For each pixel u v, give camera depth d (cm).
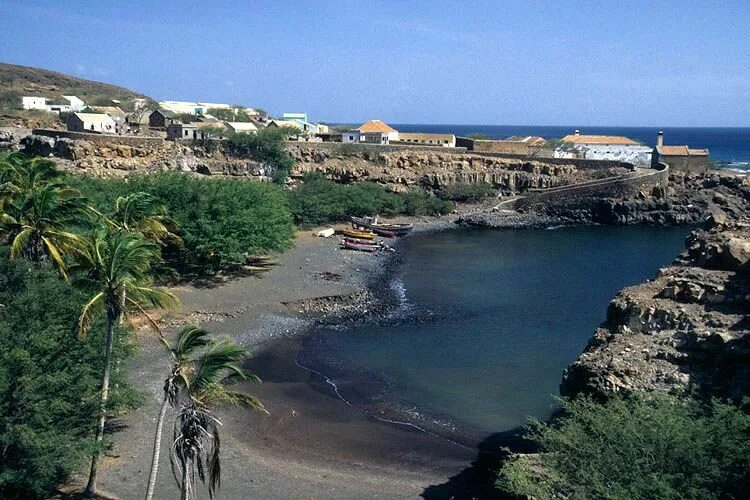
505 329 5934
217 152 12444
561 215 12825
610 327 3944
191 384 2427
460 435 3903
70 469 2884
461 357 5203
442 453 3681
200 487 3177
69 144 10850
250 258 7681
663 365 3288
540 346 5481
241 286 6625
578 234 11294
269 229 6950
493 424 4047
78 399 2906
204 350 4869
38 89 19612
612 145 16312
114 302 2788
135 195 5103
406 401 4375
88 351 3014
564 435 2581
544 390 4559
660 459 2302
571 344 5534
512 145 15225
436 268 8394
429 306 6631
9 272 3114
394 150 13888
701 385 3083
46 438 2603
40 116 14762
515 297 7056
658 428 2433
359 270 7844
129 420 3816
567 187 13025
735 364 3119
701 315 3522
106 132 12762
